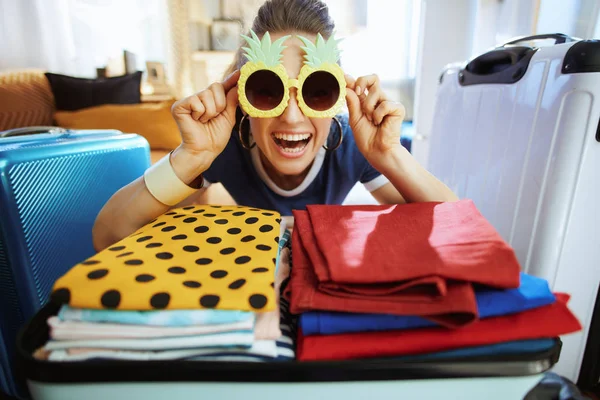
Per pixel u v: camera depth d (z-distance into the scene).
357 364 0.30
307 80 0.52
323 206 0.52
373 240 0.40
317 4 0.67
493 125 0.88
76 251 0.78
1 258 0.65
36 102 2.05
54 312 0.35
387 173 0.64
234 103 0.58
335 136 0.84
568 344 0.83
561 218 0.71
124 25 2.38
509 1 1.54
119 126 1.93
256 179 0.88
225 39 2.42
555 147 0.70
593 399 0.81
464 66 1.01
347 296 0.34
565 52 0.68
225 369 0.30
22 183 0.64
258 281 0.34
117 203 0.57
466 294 0.32
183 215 0.53
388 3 2.18
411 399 0.32
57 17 2.30
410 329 0.34
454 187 1.05
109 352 0.31
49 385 0.30
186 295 0.32
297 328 0.37
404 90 2.35
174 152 0.57
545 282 0.36
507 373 0.31
